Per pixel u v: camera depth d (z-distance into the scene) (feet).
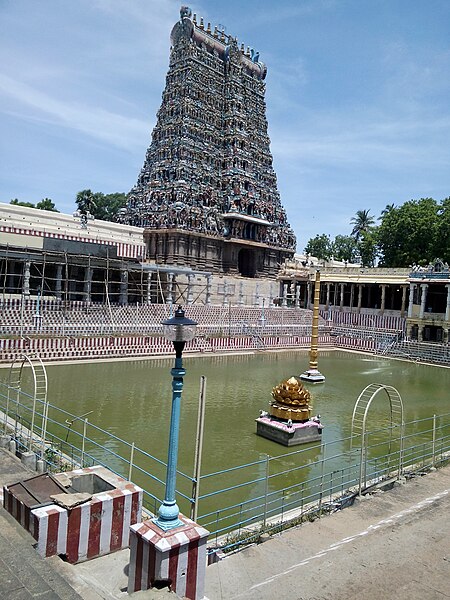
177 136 234.17
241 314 200.13
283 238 272.51
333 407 94.89
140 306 172.45
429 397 109.09
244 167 251.60
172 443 27.78
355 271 231.91
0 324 126.11
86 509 31.96
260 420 72.43
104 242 185.37
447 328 184.75
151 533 26.86
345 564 31.91
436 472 51.16
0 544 25.88
